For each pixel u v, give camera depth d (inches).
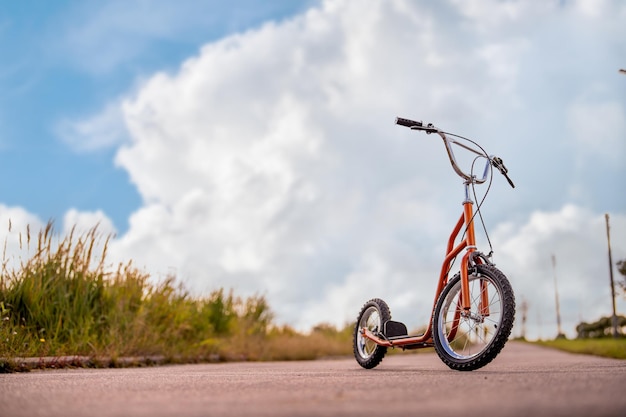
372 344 238.8
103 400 106.7
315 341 645.9
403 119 187.9
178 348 383.9
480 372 171.5
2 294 323.3
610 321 2299.5
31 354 279.3
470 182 189.9
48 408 97.0
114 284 375.9
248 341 496.7
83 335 319.6
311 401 99.2
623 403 89.0
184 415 87.5
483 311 178.9
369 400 98.6
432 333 190.7
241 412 89.0
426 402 94.3
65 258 349.1
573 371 169.5
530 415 80.2
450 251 193.0
